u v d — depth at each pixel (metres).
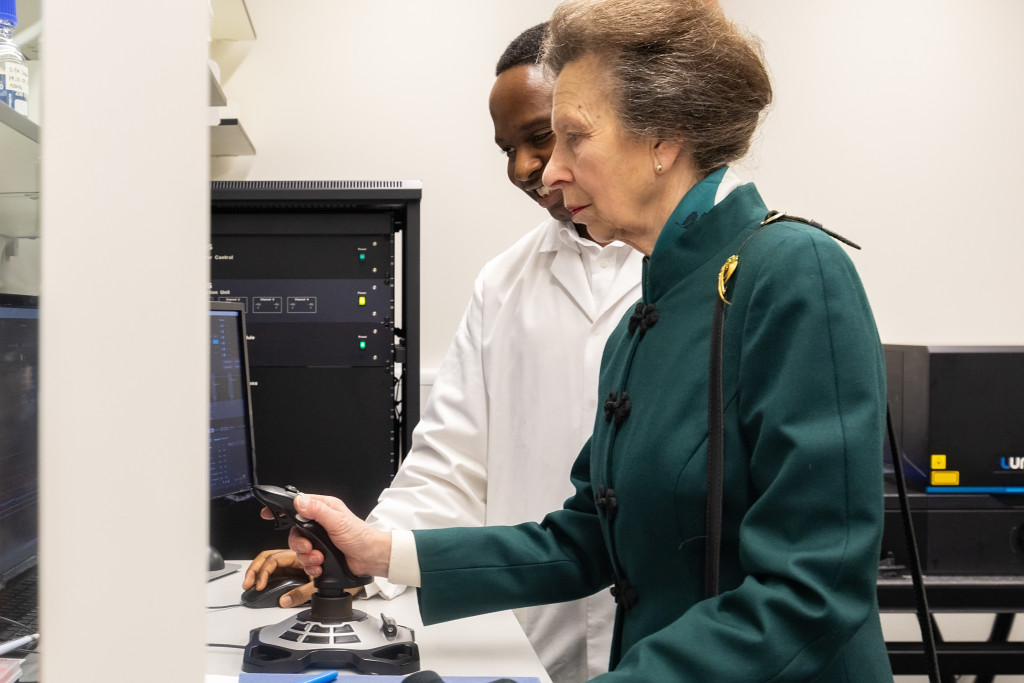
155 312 0.30
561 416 1.44
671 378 0.72
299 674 0.78
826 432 0.61
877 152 2.72
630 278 1.49
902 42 2.73
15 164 1.19
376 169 2.60
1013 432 1.80
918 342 2.74
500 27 2.62
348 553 0.89
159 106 0.30
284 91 2.57
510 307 1.53
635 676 0.59
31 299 0.95
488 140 2.62
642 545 0.73
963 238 2.75
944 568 1.79
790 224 0.71
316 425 1.49
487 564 0.89
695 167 0.75
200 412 0.30
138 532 0.30
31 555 0.94
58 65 0.29
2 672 0.75
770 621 0.58
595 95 0.72
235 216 1.48
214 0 2.10
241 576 1.26
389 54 2.60
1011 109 2.76
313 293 1.49
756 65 0.74
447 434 1.44
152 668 0.30
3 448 0.87
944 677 1.96
